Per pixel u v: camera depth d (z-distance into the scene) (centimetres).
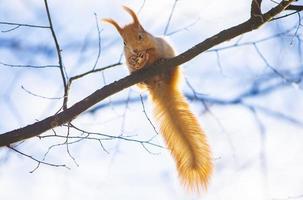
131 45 1006
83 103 853
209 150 948
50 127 845
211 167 934
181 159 952
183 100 1004
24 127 844
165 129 986
